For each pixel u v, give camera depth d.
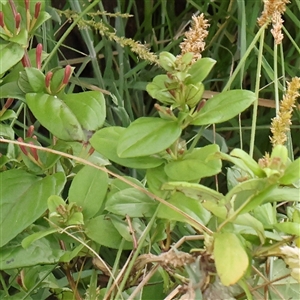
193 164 0.74
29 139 0.81
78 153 0.84
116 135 0.77
